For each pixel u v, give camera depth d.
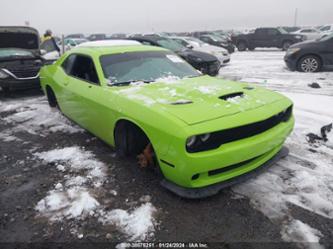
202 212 2.83
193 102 3.07
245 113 2.93
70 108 4.67
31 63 8.01
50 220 2.78
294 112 5.56
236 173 2.96
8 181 3.49
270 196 3.03
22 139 4.79
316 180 3.28
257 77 9.84
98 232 2.62
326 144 4.24
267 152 3.29
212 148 2.71
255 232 2.57
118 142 3.67
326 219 2.69
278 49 24.25
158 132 2.82
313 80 8.87
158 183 3.29
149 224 2.68
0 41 8.91
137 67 4.18
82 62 4.46
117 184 3.31
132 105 3.21
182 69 4.46
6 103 7.12
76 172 3.62
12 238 2.58
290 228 2.60
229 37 26.83
